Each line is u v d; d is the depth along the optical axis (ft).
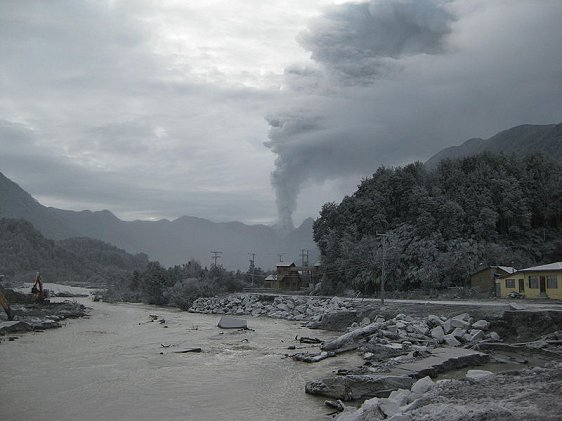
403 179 337.72
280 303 270.67
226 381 99.04
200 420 73.26
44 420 74.02
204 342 153.38
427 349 117.70
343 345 137.39
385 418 59.72
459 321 144.77
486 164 355.56
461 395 64.03
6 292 282.56
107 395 88.43
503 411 49.19
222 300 308.81
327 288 313.32
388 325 153.38
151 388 93.45
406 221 320.91
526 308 149.07
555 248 292.81
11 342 153.79
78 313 254.88
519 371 78.89
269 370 109.60
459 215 295.89
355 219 338.34
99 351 136.15
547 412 47.37
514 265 271.49
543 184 337.11
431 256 274.77
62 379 101.04
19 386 94.94
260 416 74.84
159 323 217.15
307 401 83.41
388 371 92.79
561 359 105.40
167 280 404.16
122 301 421.18
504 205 313.12
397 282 276.82
